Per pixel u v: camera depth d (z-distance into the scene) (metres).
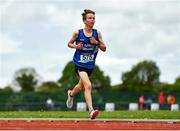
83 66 21.88
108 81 171.38
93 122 22.50
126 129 19.61
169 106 76.69
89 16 21.64
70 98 24.06
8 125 20.83
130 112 32.62
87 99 21.19
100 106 75.38
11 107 80.88
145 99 90.31
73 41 21.84
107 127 20.19
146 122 22.86
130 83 177.25
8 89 194.62
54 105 78.31
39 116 27.88
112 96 90.69
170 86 154.50
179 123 22.20
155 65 180.00
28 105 79.56
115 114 29.81
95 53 22.09
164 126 20.59
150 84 177.38
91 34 21.86
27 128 19.77
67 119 23.47
